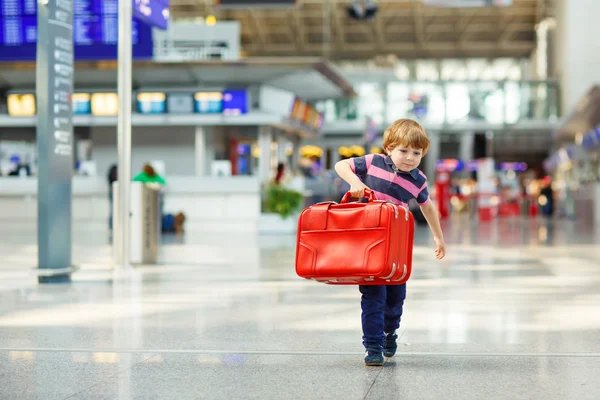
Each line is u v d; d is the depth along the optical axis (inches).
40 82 436.1
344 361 227.3
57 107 441.1
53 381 203.0
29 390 193.8
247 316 313.9
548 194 1845.5
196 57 1275.8
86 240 828.0
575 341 259.3
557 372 212.5
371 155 220.4
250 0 957.2
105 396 187.9
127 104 498.0
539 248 705.0
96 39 891.4
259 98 1136.8
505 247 720.3
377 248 201.2
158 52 1251.8
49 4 433.1
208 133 1135.0
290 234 944.3
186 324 294.5
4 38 902.4
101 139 1138.0
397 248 205.2
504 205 1844.2
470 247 721.6
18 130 1181.7
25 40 900.6
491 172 1507.1
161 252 657.0
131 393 190.4
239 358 231.8
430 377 206.4
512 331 278.8
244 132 1153.4
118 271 490.0
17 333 275.9
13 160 1179.9
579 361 227.1
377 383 199.9
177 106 1108.5
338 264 203.8
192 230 1015.6
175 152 1135.0
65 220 451.2
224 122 1108.5
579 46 1964.8
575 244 760.3
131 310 331.9
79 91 1114.7
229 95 1106.1
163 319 307.0
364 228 202.7
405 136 213.5
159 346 251.0
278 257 605.6
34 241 804.0
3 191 1040.2
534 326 289.1
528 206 1919.3
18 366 221.6
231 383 200.4
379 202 204.5
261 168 1139.3
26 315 318.3
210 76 1096.8
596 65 1948.8
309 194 1153.4
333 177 1455.5
